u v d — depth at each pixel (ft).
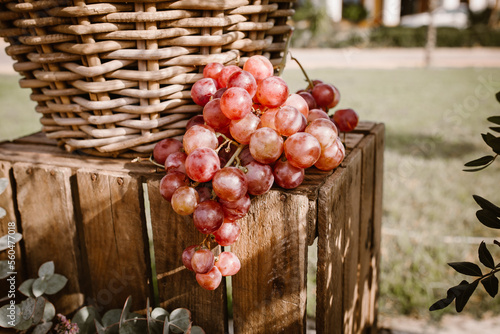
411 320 2.38
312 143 1.28
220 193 1.24
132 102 1.50
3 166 1.67
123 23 1.43
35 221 1.66
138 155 1.60
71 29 1.40
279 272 1.42
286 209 1.37
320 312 1.43
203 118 1.46
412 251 2.88
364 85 9.32
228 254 1.38
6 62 13.92
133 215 1.54
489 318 2.38
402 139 5.28
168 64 1.47
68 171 1.59
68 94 1.52
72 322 1.57
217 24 1.45
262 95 1.35
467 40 17.70
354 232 1.68
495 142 1.32
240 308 1.50
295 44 17.87
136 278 1.60
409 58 14.53
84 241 1.73
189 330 1.43
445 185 3.92
